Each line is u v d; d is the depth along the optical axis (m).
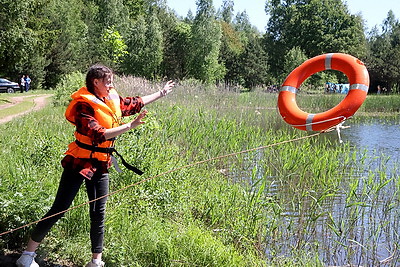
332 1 56.34
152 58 48.91
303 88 28.48
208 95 18.72
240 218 5.82
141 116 3.37
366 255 5.47
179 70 53.69
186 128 10.76
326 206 7.07
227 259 4.34
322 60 4.86
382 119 24.34
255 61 59.97
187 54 53.22
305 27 56.25
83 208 4.39
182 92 18.06
